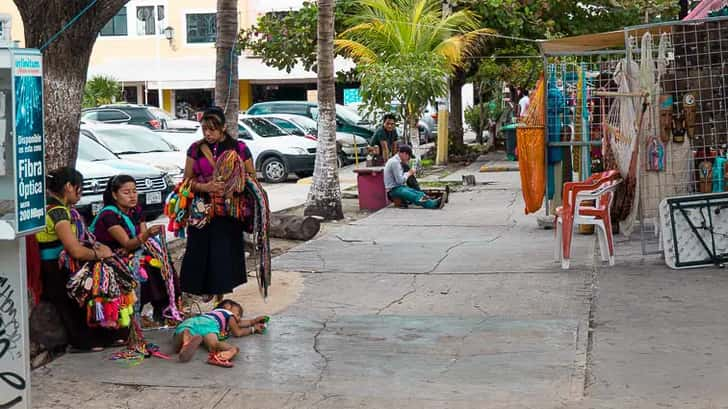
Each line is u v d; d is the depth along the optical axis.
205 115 7.86
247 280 9.02
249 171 8.00
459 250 11.20
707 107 9.66
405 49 21.89
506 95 31.81
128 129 18.84
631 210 9.80
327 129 14.72
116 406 5.91
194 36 41.47
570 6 24.28
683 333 7.16
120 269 6.89
